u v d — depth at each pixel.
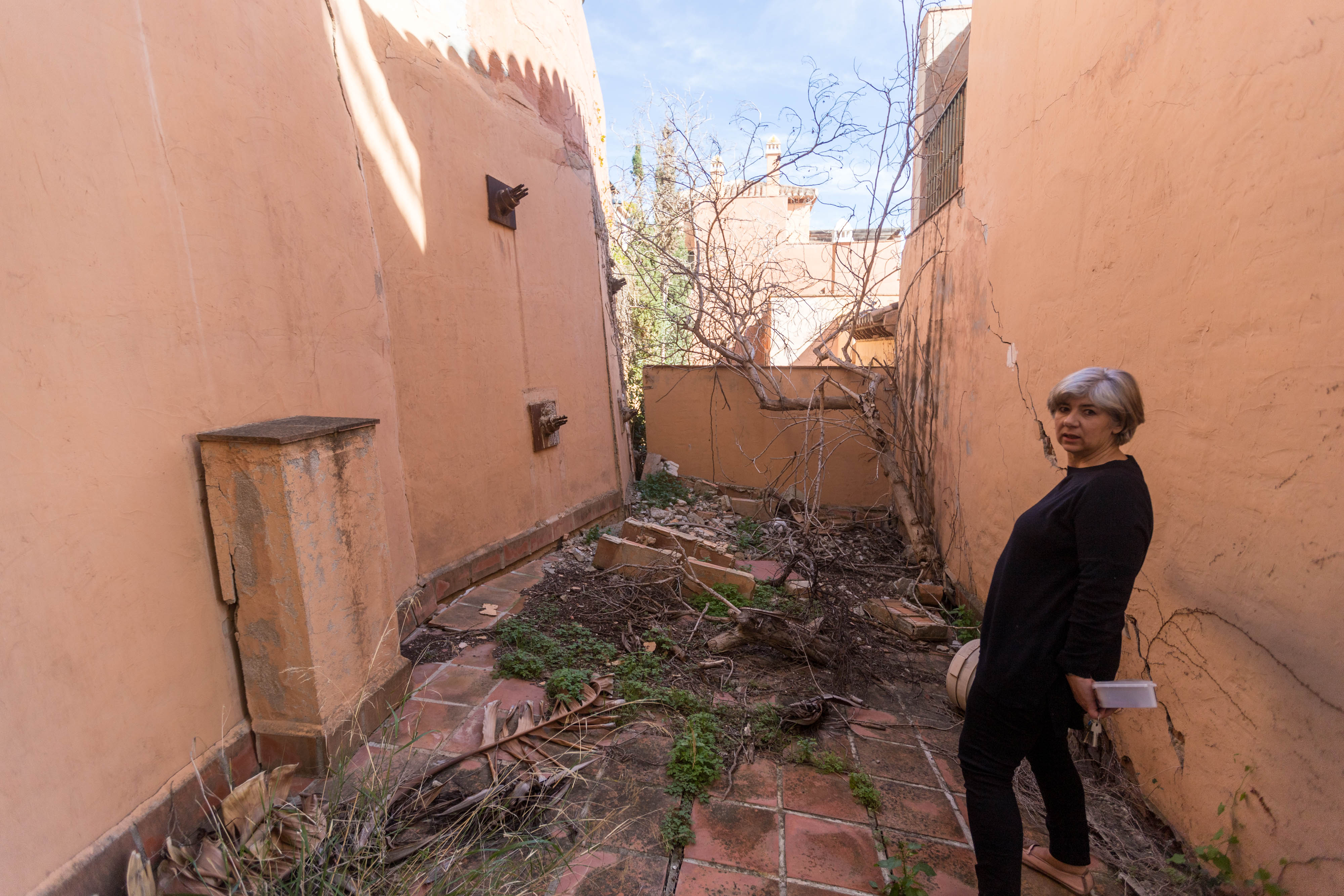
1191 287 2.29
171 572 2.19
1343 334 1.65
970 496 4.96
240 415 2.55
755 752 2.94
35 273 1.74
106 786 1.89
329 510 2.59
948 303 5.71
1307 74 1.75
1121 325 2.77
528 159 5.77
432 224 4.39
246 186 2.63
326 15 3.36
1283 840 1.84
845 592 5.18
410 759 2.68
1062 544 1.81
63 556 1.79
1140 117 2.61
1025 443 3.87
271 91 2.83
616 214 9.95
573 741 2.87
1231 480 2.09
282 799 2.33
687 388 8.58
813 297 9.14
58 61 1.83
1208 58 2.18
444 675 3.44
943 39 6.70
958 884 2.20
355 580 2.78
